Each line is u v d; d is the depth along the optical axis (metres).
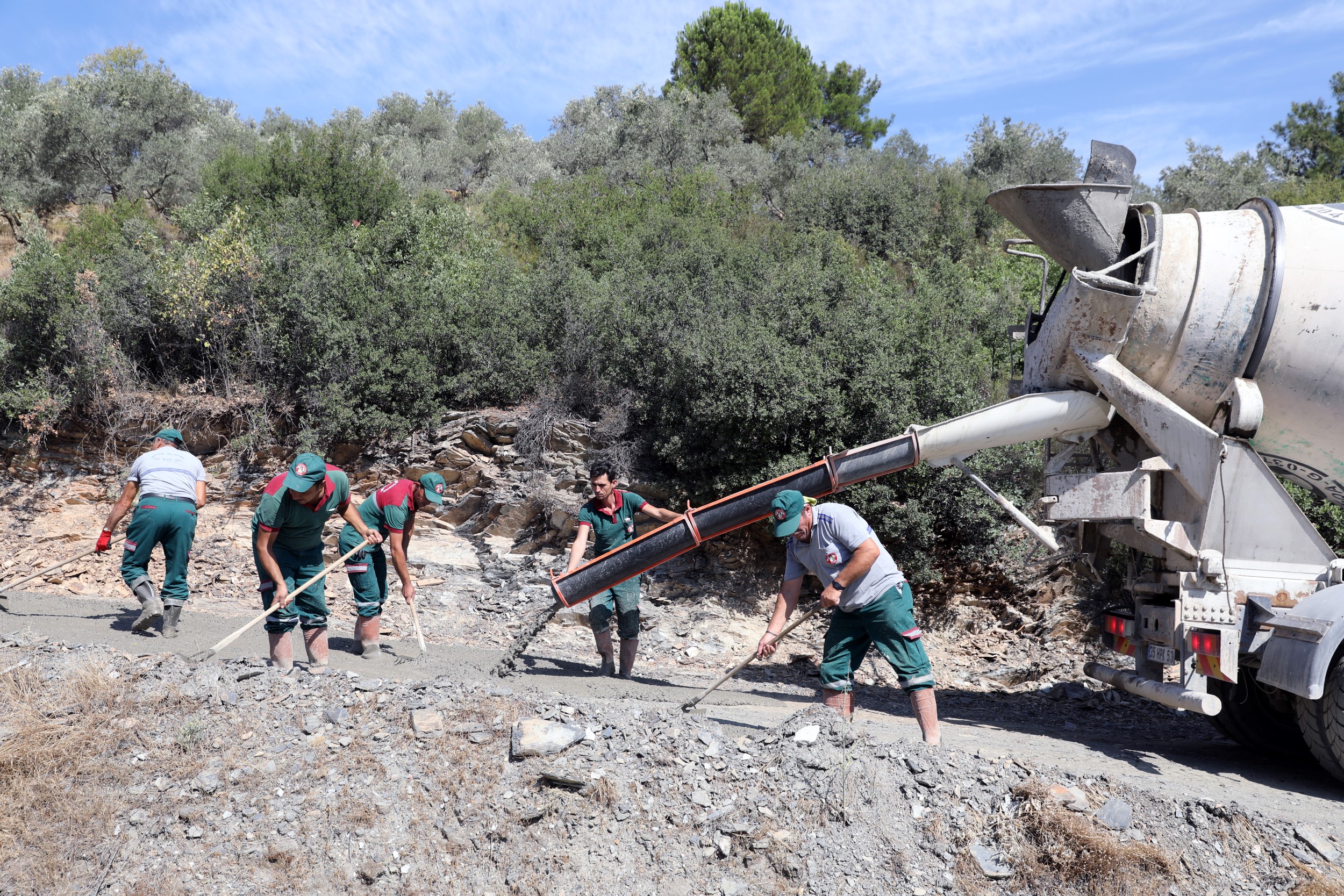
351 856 3.86
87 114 20.00
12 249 17.39
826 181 18.83
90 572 9.96
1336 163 26.92
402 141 27.28
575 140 26.36
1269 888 3.82
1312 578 5.67
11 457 10.84
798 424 9.76
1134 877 3.77
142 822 3.98
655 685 6.93
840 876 3.81
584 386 11.40
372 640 6.88
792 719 4.73
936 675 9.02
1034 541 9.94
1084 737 6.67
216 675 4.91
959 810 4.15
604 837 3.96
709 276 11.73
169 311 11.43
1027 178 23.12
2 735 4.30
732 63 30.38
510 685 5.96
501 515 10.38
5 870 3.73
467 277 13.27
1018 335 7.15
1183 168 22.34
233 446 10.74
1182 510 5.92
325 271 11.43
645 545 6.57
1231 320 5.79
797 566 5.09
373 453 11.04
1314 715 5.16
